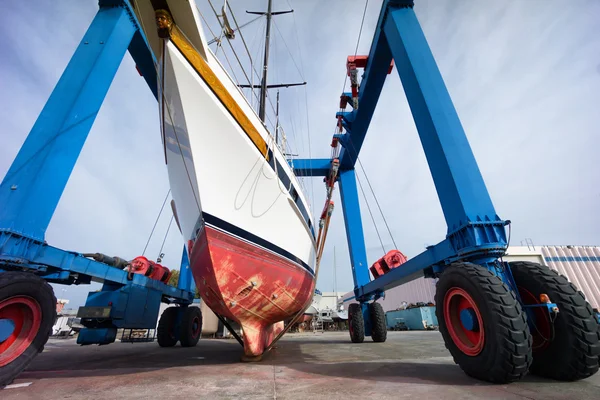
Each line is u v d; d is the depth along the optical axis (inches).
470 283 106.3
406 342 320.5
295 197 210.2
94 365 167.9
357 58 318.7
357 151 404.5
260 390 96.0
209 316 576.4
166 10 121.8
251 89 181.0
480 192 140.6
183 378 118.9
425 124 169.2
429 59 189.0
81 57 174.2
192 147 135.1
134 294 258.5
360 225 415.2
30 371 144.0
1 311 105.7
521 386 94.0
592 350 94.0
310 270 233.8
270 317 184.1
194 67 131.8
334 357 188.9
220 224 145.4
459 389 91.0
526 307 109.1
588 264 780.6
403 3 222.8
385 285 280.8
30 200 131.8
